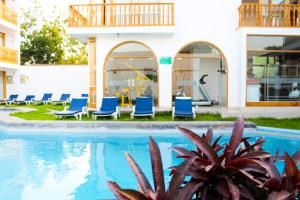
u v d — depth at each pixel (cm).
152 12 1365
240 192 195
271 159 226
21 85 2334
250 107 1271
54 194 446
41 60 3538
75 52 3881
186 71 1390
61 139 895
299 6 1277
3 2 2253
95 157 685
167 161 630
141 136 924
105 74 1364
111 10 1324
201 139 213
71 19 1313
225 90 1356
